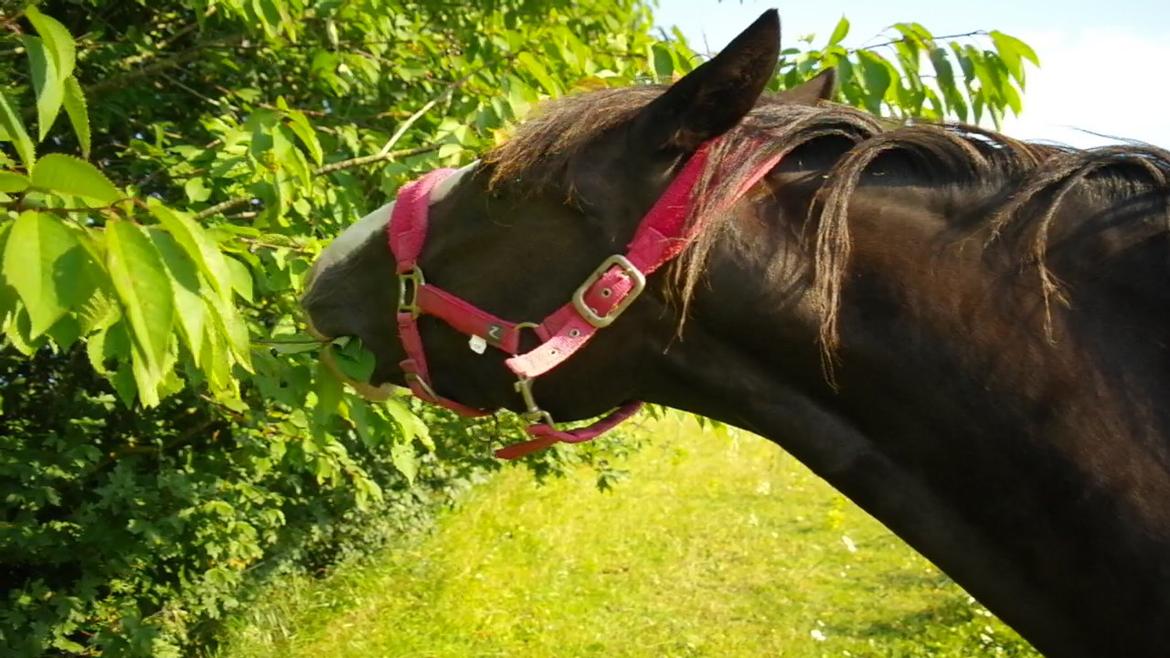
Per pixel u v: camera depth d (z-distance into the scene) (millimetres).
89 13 3150
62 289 863
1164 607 1046
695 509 7496
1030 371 1099
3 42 2490
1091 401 1080
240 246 1597
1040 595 1135
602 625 4832
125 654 3225
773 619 4965
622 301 1177
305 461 2893
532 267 1234
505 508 7207
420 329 1340
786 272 1169
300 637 4555
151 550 3279
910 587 5473
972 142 1235
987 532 1149
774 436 1252
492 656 4402
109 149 3277
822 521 7184
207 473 3377
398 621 4824
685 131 1136
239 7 2146
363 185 2689
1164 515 1047
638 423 4609
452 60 2846
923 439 1156
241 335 1162
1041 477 1099
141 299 879
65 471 3008
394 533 5926
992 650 4176
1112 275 1112
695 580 5641
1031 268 1123
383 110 3270
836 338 1158
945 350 1125
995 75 2256
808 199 1188
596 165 1192
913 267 1141
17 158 2215
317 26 2871
